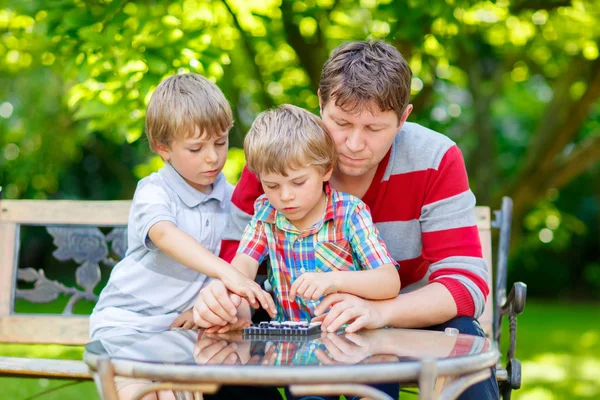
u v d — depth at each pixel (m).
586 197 12.14
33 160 6.91
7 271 3.11
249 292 2.10
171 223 2.34
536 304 11.60
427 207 2.42
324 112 2.27
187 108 2.34
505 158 10.73
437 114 6.48
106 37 3.45
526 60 6.60
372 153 2.23
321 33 4.78
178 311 2.52
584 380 5.24
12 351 5.70
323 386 1.48
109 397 1.59
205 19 3.87
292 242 2.26
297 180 2.11
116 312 2.50
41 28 3.69
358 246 2.22
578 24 5.39
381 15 3.99
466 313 2.24
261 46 4.87
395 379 1.49
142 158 9.19
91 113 3.47
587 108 6.04
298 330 1.96
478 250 2.38
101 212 3.13
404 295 2.20
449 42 4.28
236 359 1.62
